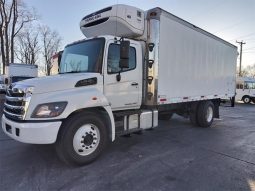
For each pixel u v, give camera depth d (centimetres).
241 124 1029
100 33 648
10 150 573
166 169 471
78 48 584
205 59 887
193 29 804
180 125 966
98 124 502
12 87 487
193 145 653
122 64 525
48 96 446
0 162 495
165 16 662
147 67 637
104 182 409
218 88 996
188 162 512
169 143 669
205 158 541
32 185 395
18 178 420
